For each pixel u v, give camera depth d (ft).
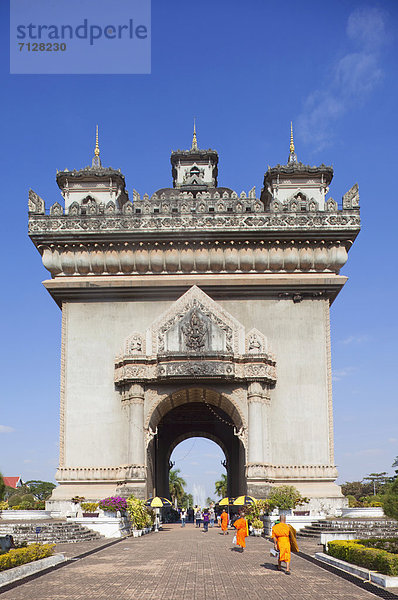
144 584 54.03
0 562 57.41
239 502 122.83
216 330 140.36
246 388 139.54
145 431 137.28
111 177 166.61
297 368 145.28
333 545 71.87
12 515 128.98
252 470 132.67
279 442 140.46
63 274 150.30
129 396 138.41
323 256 148.46
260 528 114.01
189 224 147.13
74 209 150.51
